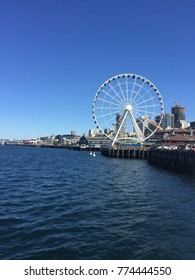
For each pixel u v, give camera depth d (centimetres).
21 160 10288
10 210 2788
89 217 2616
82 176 5781
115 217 2627
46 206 2991
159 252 1827
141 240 2031
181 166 6322
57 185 4453
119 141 14550
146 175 6044
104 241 2005
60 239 2023
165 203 3241
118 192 3928
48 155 15325
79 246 1903
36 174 5900
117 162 10538
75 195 3650
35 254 1764
